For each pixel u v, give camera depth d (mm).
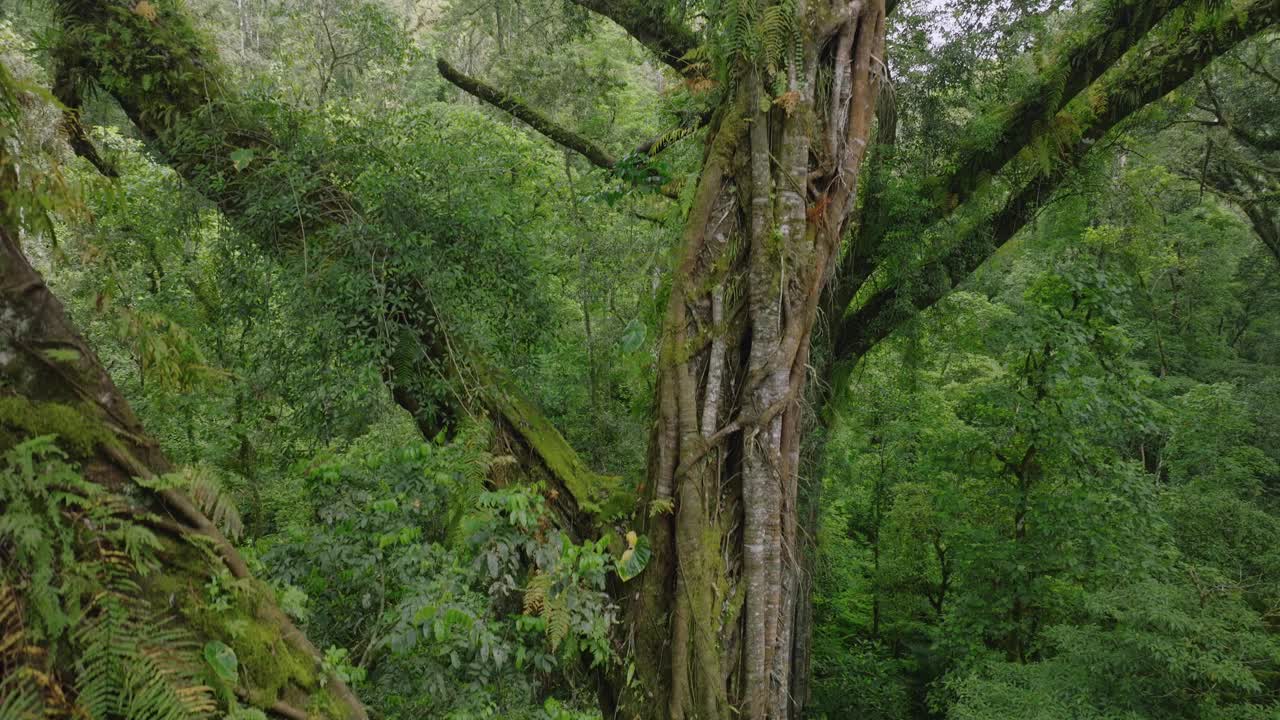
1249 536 8258
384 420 5914
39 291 1551
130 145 7547
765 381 4254
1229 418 10766
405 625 3488
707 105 5699
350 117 5770
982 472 9117
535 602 3936
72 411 1525
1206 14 7043
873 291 8672
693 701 4074
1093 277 8156
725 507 4324
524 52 9961
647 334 5039
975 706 6551
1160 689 5988
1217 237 16062
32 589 1351
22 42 5926
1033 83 7402
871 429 10797
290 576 3814
